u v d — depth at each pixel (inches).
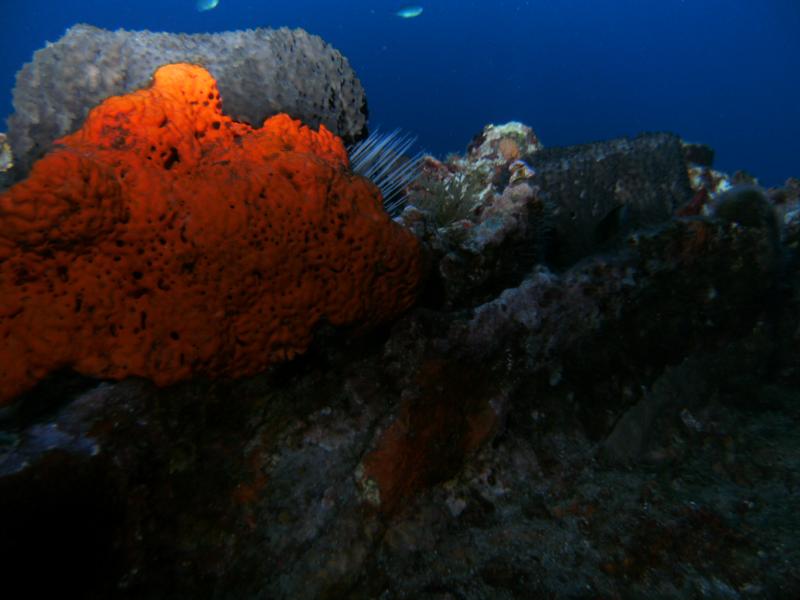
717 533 81.5
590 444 105.2
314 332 87.9
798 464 104.2
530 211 119.3
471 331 94.3
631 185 172.6
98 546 63.8
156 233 71.4
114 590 64.6
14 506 55.2
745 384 132.5
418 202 139.2
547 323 102.5
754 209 123.8
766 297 135.0
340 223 81.2
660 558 78.8
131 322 71.5
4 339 65.7
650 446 112.3
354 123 138.1
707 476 102.5
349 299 85.4
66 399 73.0
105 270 70.3
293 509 80.1
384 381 92.6
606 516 87.0
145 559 67.9
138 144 75.1
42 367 67.9
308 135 100.4
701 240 116.5
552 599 73.0
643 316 116.5
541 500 92.5
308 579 75.7
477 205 141.2
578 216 164.2
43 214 63.0
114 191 67.8
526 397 104.3
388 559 80.7
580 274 107.9
